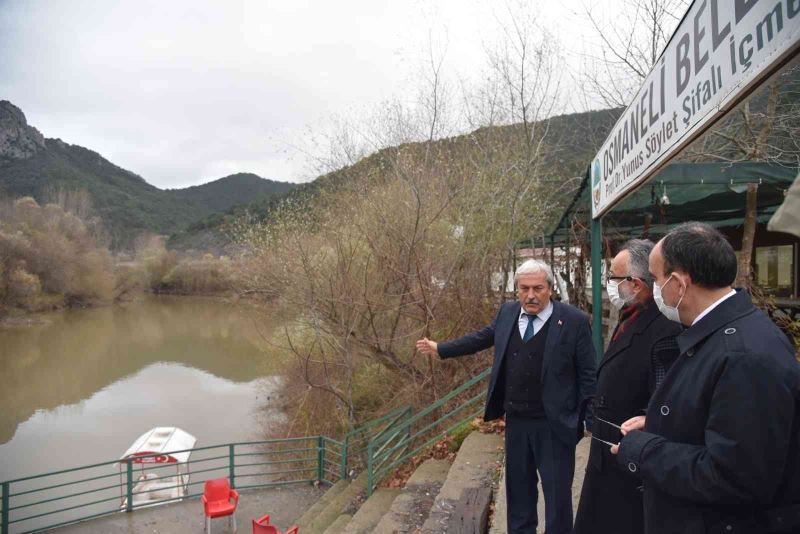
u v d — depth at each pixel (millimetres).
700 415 1566
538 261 3174
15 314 50562
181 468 15898
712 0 1958
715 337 1571
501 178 11766
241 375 28328
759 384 1390
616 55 9562
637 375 2400
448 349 3576
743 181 5438
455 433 7625
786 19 1360
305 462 13867
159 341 38594
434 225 11570
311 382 12555
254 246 12625
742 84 1660
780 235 8453
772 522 1417
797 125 7207
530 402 3119
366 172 12992
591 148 12602
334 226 12312
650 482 1689
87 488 15172
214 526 9906
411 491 6109
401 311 11500
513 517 3207
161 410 22688
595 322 5316
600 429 2490
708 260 1604
